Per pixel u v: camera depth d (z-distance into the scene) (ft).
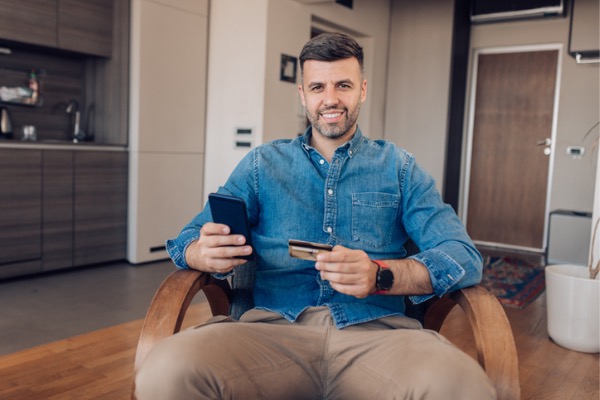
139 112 12.39
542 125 17.47
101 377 6.51
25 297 9.81
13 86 11.98
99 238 12.25
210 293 4.23
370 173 4.25
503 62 18.10
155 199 13.00
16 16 10.65
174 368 3.03
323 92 4.10
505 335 3.28
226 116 13.96
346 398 3.59
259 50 13.38
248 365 3.37
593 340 8.00
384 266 3.45
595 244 8.44
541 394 6.64
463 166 19.04
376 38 18.49
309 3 14.61
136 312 9.13
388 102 19.49
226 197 3.50
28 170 10.78
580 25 15.57
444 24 18.19
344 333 3.73
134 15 12.28
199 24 13.71
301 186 4.22
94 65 13.03
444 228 3.96
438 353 3.20
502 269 14.03
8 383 6.28
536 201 17.72
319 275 4.00
